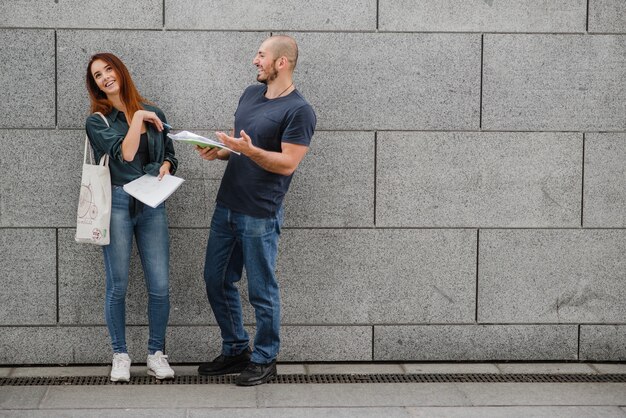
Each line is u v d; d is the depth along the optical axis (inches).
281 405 184.1
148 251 195.6
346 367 214.8
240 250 200.1
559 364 219.6
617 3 214.2
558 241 218.5
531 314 219.6
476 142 215.5
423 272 217.5
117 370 197.6
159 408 180.9
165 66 209.9
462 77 214.1
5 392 191.5
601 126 217.0
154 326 199.6
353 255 216.2
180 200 213.0
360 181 215.0
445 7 212.7
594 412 182.1
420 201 216.1
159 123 188.9
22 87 207.6
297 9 210.7
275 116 186.9
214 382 200.5
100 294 212.8
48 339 212.7
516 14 213.8
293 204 214.5
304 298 216.4
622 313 220.4
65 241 211.3
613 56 215.6
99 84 190.2
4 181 209.2
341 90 212.8
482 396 192.5
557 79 215.5
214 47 210.2
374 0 211.5
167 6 208.7
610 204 218.4
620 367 217.8
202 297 215.2
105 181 187.5
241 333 204.7
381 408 183.2
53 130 208.8
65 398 187.3
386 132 214.4
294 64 191.3
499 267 218.4
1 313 211.5
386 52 212.7
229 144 176.2
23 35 206.7
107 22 207.9
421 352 218.8
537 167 217.0
